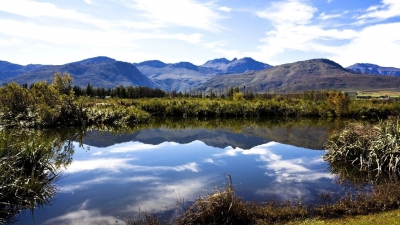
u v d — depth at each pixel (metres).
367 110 28.78
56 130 17.70
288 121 25.86
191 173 9.88
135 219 6.30
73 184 8.71
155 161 11.52
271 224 5.67
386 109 28.91
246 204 6.43
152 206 7.03
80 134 17.22
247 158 12.09
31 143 9.26
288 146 14.68
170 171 10.12
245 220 5.76
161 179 9.21
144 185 8.62
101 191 8.12
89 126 19.83
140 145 14.67
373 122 25.33
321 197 7.27
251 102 32.59
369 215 5.95
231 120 26.23
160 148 14.02
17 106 19.06
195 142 15.63
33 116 18.23
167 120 25.39
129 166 10.77
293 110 29.75
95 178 9.29
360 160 9.95
